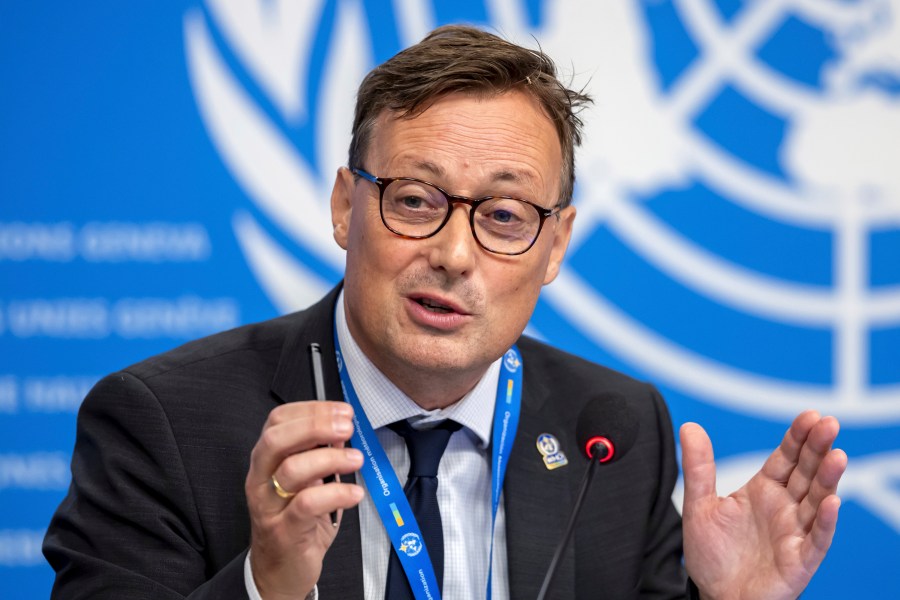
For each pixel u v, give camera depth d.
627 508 2.67
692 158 4.23
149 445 2.35
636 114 4.21
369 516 2.40
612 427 2.26
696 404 4.23
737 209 4.24
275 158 4.11
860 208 4.22
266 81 4.11
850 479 4.24
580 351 4.20
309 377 2.53
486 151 2.22
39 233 3.99
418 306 2.23
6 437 3.99
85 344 4.02
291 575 1.86
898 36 4.24
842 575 4.24
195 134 4.07
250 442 2.41
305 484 1.77
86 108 4.01
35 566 4.00
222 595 1.91
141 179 4.05
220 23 4.09
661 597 2.62
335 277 4.13
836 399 4.25
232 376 2.51
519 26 4.18
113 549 2.25
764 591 2.14
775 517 2.18
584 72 4.20
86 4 4.01
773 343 4.25
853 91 4.22
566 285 4.20
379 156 2.29
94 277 4.02
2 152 3.97
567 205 2.57
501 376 2.68
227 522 2.34
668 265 4.23
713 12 4.24
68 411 4.02
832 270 4.25
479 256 2.24
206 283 4.07
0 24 3.96
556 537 2.52
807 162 4.25
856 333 4.26
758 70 4.25
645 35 4.21
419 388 2.38
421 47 2.33
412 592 2.31
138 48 4.04
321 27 4.13
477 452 2.56
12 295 3.98
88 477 2.36
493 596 2.43
